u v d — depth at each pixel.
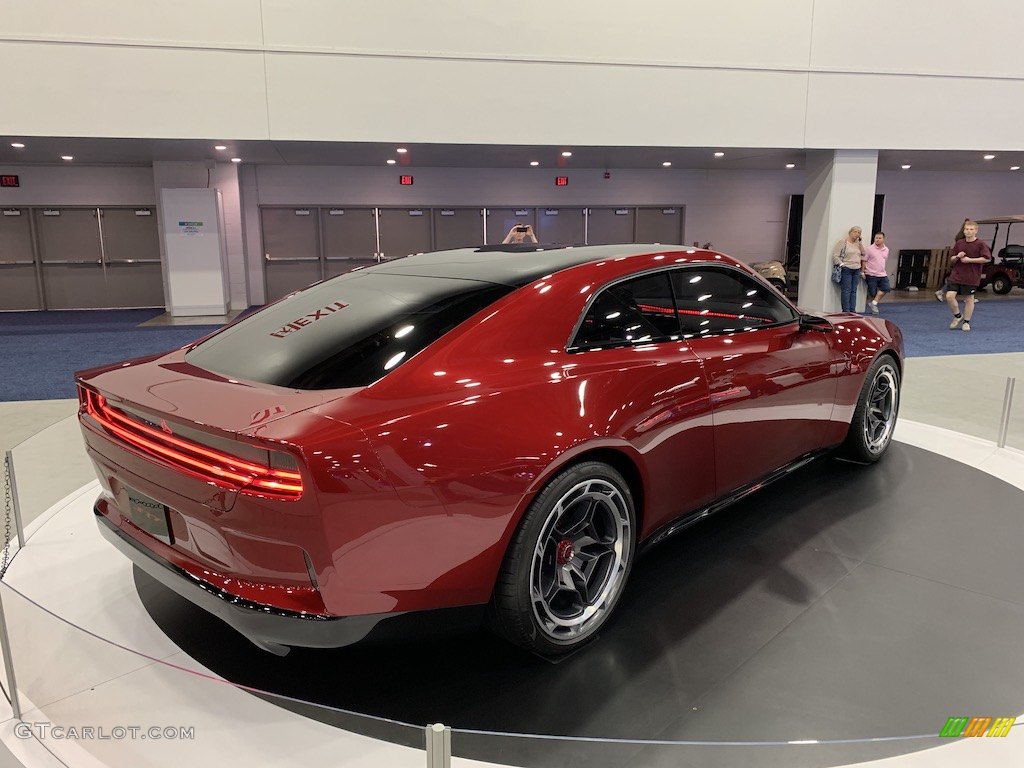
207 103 8.76
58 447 3.29
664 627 2.30
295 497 1.66
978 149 11.27
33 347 9.12
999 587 2.54
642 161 13.05
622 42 9.72
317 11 8.81
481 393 1.96
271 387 1.97
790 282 16.03
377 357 2.02
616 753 1.61
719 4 9.92
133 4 8.36
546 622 2.08
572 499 2.09
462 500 1.84
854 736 1.78
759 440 2.89
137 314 13.36
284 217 14.34
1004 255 16.20
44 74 8.30
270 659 2.14
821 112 10.57
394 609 1.83
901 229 17.45
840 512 3.22
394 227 14.81
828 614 2.37
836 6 10.27
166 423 1.89
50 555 2.85
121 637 2.26
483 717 1.87
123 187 14.18
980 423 4.31
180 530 1.94
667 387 2.39
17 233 14.06
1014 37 10.98
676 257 2.73
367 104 9.16
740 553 2.82
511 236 8.39
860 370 3.52
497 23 9.32
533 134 9.71
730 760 1.63
